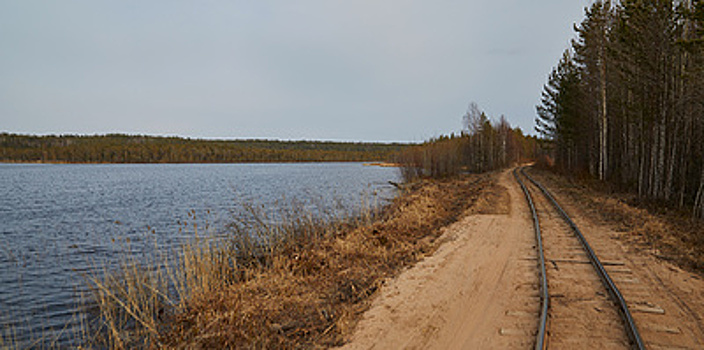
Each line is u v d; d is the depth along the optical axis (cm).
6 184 5066
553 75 4603
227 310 700
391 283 792
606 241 1062
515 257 935
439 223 1484
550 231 1215
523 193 2344
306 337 583
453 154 5059
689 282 731
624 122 2702
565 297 666
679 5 1748
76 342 731
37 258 1387
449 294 712
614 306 622
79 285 1074
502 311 621
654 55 1930
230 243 1291
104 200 3256
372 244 1114
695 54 1636
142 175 7281
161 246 1514
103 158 15200
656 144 2031
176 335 638
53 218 2341
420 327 583
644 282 732
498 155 7200
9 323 838
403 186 3678
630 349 489
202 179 5912
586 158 4419
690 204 1983
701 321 567
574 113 3769
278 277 873
